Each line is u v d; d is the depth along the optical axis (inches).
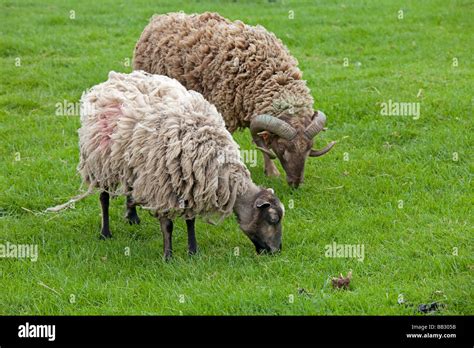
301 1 1191.6
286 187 549.0
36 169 594.6
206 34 554.6
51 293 406.9
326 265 430.6
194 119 424.2
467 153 599.5
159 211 426.0
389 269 424.2
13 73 818.2
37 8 1118.4
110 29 1007.6
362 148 630.5
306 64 864.3
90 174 453.4
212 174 416.5
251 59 536.1
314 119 519.8
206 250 457.4
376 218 497.4
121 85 450.3
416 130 653.3
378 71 821.2
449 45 922.7
